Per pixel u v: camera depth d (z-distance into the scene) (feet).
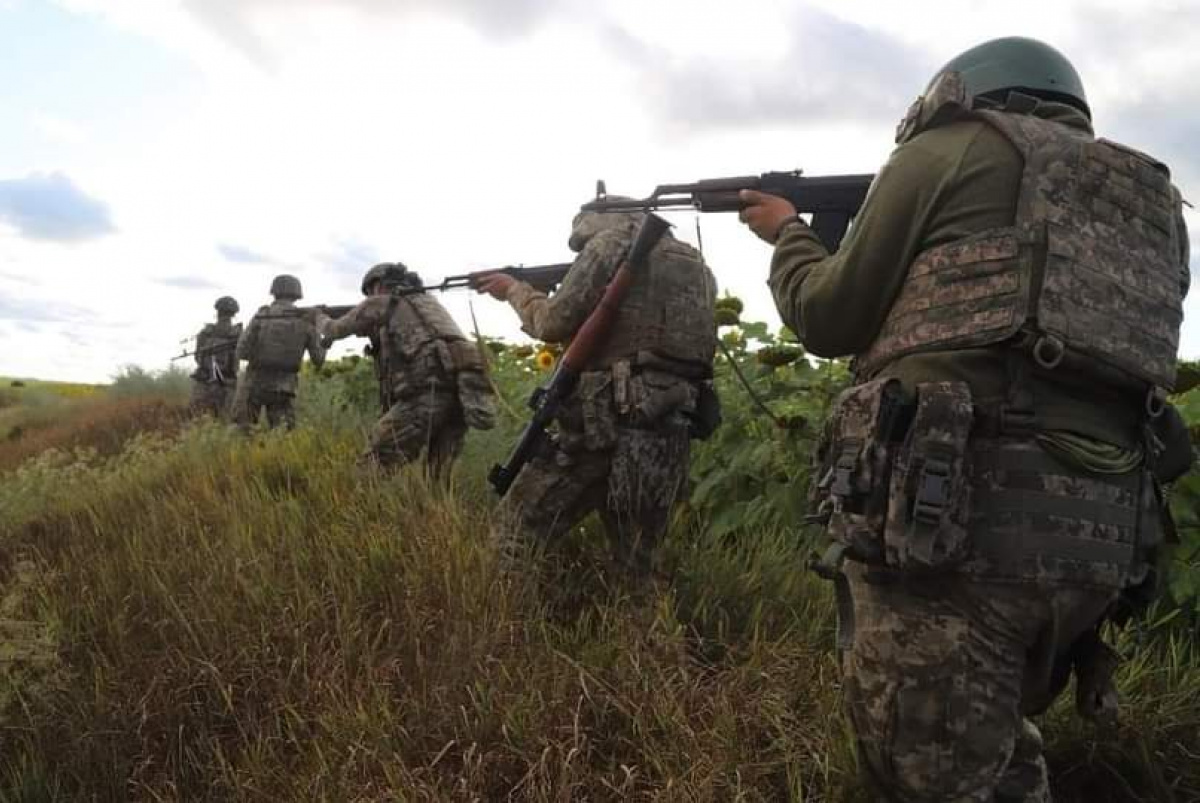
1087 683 5.48
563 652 9.44
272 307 29.58
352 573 10.84
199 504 14.75
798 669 8.96
